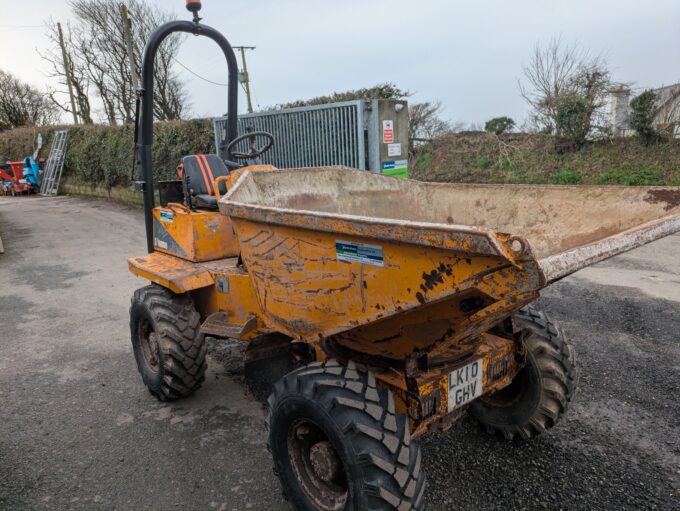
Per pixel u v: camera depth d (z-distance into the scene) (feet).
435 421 7.41
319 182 11.03
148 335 12.13
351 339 7.69
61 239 34.40
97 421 11.18
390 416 6.38
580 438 9.55
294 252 7.16
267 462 9.45
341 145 27.99
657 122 33.17
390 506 6.02
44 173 67.51
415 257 5.40
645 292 16.99
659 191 7.19
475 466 8.90
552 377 8.61
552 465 8.83
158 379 11.23
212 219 11.00
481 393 7.77
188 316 10.95
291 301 7.57
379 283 5.98
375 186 11.37
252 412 11.27
